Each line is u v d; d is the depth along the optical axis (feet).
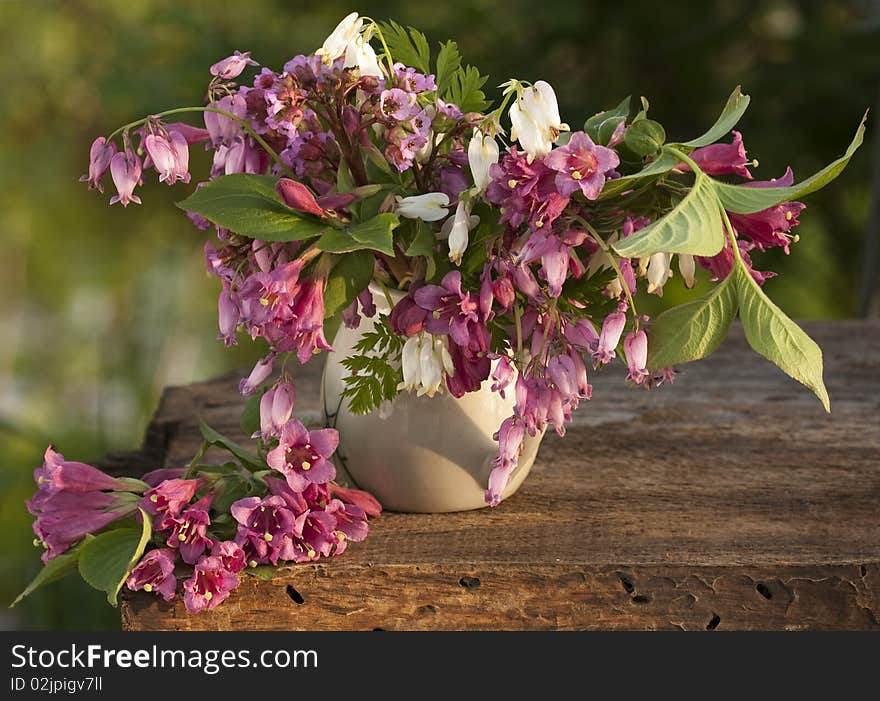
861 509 6.66
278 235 5.03
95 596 10.82
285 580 5.83
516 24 17.15
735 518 6.51
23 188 23.16
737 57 18.53
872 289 12.80
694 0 17.84
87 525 5.65
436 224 5.42
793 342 5.34
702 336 5.56
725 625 5.96
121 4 22.33
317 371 9.66
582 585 5.91
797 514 6.58
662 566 5.90
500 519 6.44
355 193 5.20
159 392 16.35
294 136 5.24
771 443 7.74
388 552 6.00
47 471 5.65
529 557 5.96
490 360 5.51
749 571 5.91
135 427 15.21
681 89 18.26
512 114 4.99
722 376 9.20
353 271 5.29
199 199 5.15
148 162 5.44
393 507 6.50
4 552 14.65
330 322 5.98
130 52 18.11
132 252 22.06
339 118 5.25
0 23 22.94
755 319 5.40
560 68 18.17
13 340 21.53
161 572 5.59
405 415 6.14
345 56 5.40
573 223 5.30
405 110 5.12
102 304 21.88
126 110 18.26
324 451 5.67
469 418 6.16
